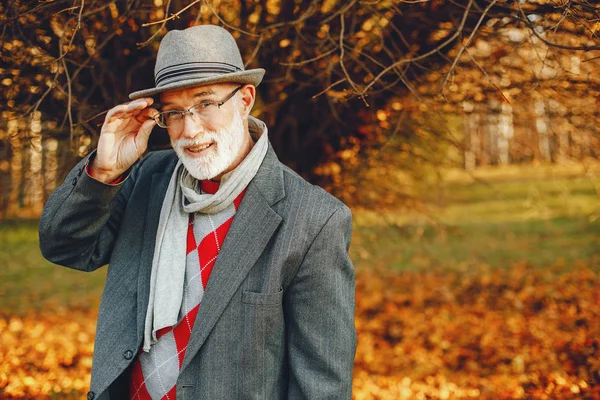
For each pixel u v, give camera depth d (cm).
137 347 177
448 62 395
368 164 492
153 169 206
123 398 189
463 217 1077
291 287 181
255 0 377
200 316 175
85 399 436
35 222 574
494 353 527
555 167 460
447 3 373
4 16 319
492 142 496
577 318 603
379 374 494
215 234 184
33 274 824
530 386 459
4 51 347
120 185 181
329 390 176
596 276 739
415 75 390
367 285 772
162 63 181
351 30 368
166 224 187
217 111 178
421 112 441
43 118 402
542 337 555
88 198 177
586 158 435
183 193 188
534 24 302
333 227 182
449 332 589
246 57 391
